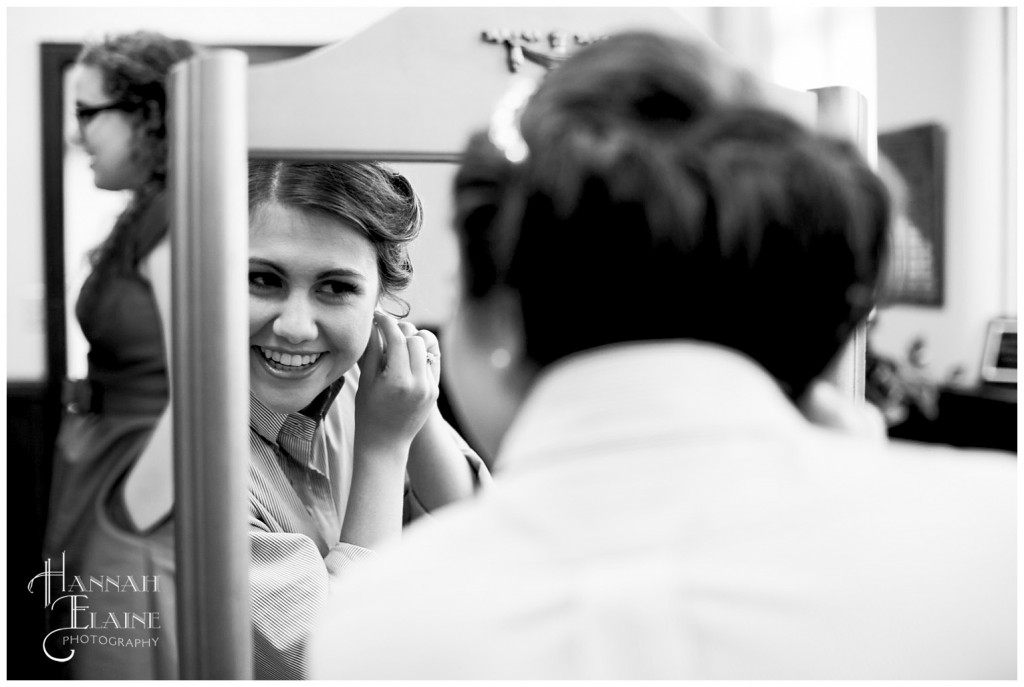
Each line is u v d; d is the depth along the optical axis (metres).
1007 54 2.72
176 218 0.76
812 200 0.43
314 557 1.03
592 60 0.46
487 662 0.40
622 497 0.42
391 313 1.11
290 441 1.11
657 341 0.43
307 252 1.03
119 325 1.56
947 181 2.80
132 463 1.54
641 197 0.42
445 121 0.78
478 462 1.16
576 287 0.42
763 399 0.43
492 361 0.47
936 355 2.77
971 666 0.39
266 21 2.53
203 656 0.76
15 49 2.43
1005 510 0.43
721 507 0.41
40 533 2.15
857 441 0.46
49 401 2.29
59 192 2.42
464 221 0.47
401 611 0.42
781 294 0.43
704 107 0.45
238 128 0.75
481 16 0.79
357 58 0.77
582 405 0.43
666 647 0.39
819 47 2.82
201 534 0.75
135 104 1.54
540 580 0.41
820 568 0.40
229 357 0.75
